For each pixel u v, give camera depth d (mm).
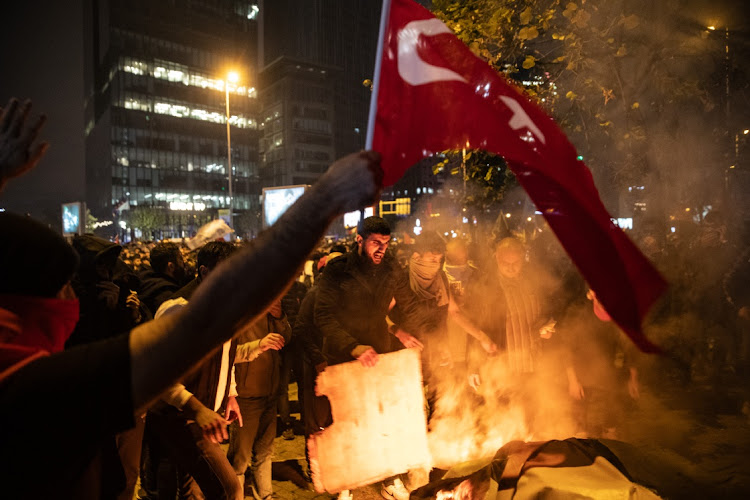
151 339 810
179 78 107562
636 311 1634
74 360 801
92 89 124062
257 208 112125
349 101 138250
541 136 1757
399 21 1888
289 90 117250
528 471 2098
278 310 3598
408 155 1848
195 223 104188
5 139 989
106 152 102438
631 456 2402
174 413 2734
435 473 3789
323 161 122500
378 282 3578
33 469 792
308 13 135750
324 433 3025
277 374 3604
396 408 3139
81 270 3312
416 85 1861
